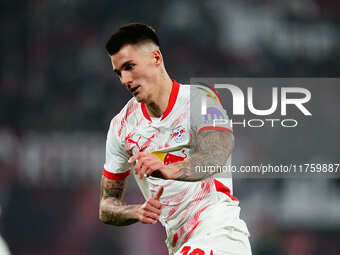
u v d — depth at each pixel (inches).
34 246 1971.0
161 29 2437.3
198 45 2421.3
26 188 2058.3
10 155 2124.8
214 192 519.5
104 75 2346.2
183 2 2471.7
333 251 1898.4
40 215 2006.6
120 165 547.8
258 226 1894.7
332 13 2506.2
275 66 2425.0
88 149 2170.3
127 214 520.1
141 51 495.2
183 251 508.4
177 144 509.7
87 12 2453.2
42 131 2230.6
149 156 463.5
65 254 1955.0
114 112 2268.7
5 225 1984.5
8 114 2287.2
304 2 2498.8
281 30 2460.6
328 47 2466.8
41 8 2448.3
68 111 2272.4
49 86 2342.5
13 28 2420.0
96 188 2082.9
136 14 2460.6
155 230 1852.9
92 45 2417.6
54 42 2417.6
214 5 2461.9
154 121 515.2
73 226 1991.9
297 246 1895.9
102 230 1934.1
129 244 1867.6
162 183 516.7
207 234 508.7
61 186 2070.6
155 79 502.3
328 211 1907.0
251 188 1903.3
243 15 2459.4
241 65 2421.3
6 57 2388.0
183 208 517.3
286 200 1907.0
